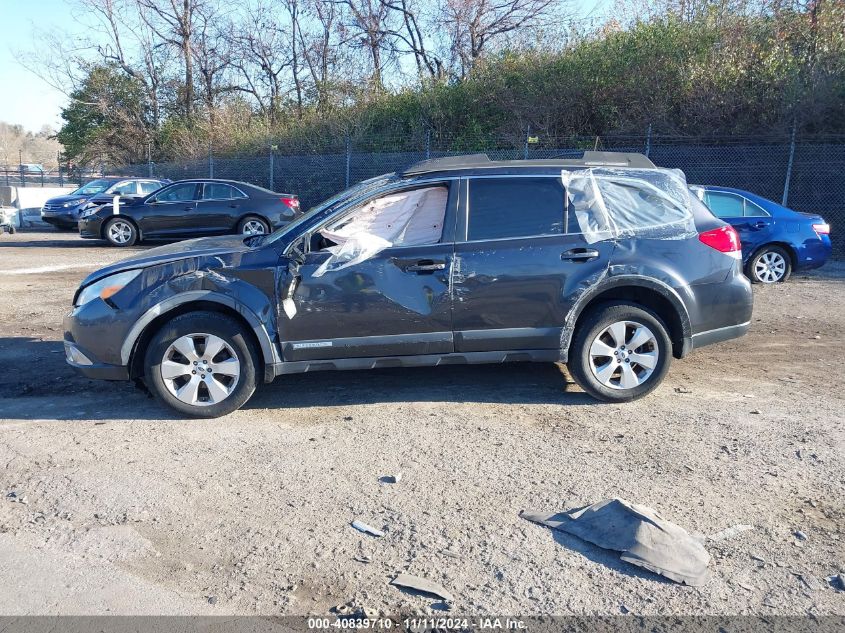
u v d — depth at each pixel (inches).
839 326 320.2
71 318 208.4
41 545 140.6
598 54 768.3
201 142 1082.7
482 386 234.4
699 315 213.9
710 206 442.0
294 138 962.7
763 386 233.9
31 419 209.2
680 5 826.2
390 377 245.6
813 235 436.1
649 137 669.3
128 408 218.2
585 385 213.5
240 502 156.0
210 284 201.8
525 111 801.6
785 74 654.5
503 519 146.9
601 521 141.0
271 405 219.0
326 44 1136.8
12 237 732.7
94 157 1221.1
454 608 119.5
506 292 206.4
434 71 1104.2
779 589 123.7
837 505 151.7
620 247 209.3
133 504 155.6
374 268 203.9
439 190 213.0
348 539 140.5
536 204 210.7
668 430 194.1
